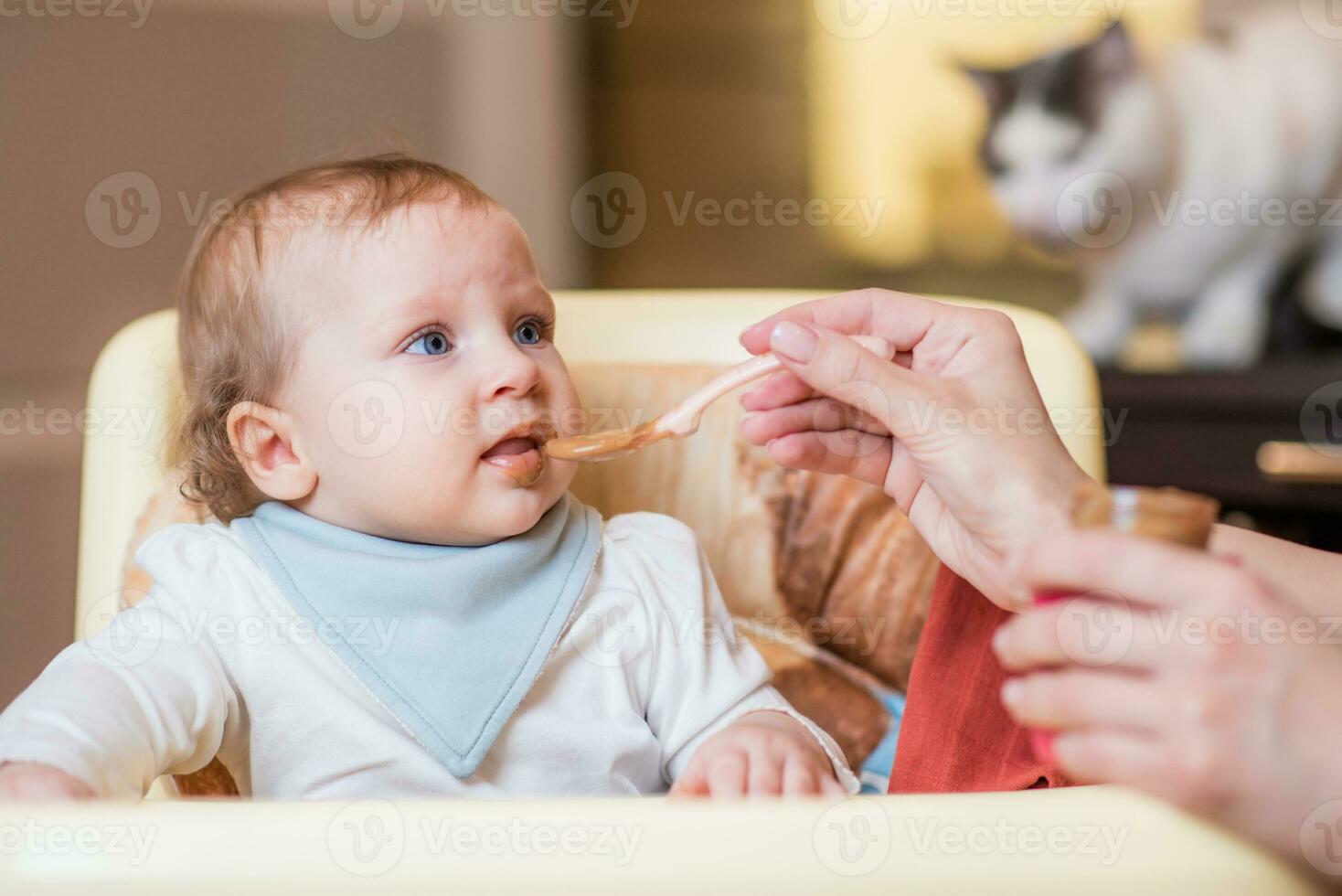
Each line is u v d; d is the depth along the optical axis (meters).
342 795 0.80
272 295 0.87
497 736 0.81
